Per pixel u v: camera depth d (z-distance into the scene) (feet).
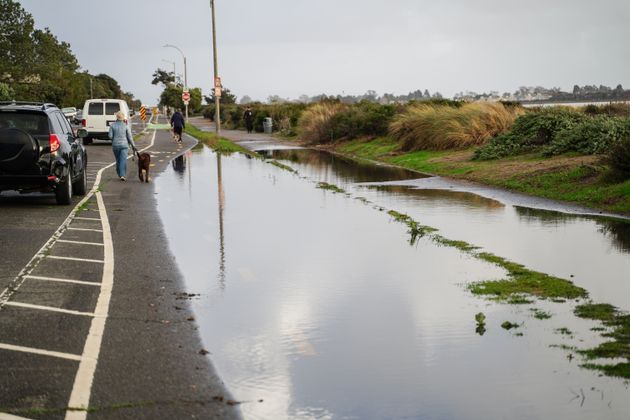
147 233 41.39
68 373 20.15
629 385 19.71
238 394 19.08
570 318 25.53
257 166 87.66
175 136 144.97
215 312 26.25
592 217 47.14
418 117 103.04
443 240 39.50
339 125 130.41
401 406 18.48
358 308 26.89
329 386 19.67
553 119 81.25
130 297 27.94
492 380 20.10
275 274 32.04
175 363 21.13
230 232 42.24
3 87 253.44
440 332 24.13
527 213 49.21
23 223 44.06
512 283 30.14
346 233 42.19
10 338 22.89
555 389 19.48
